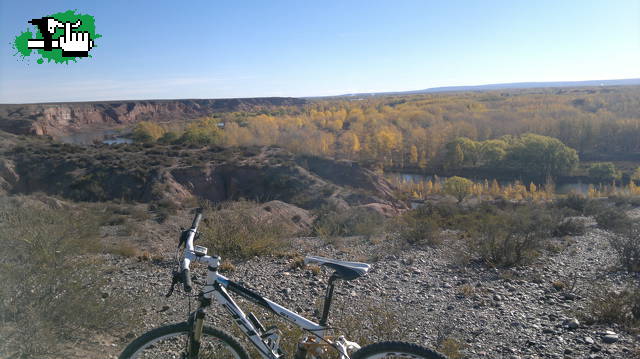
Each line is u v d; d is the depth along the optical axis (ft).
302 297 22.90
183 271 7.17
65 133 554.46
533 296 24.61
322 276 27.43
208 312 18.66
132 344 7.66
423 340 17.37
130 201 114.62
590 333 18.58
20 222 18.15
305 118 611.06
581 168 321.11
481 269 30.91
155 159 162.09
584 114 521.24
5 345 11.04
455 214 61.05
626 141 375.66
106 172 143.43
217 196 157.17
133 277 25.22
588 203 78.43
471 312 21.63
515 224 48.06
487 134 470.39
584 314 20.81
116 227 57.41
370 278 27.89
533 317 20.94
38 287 13.21
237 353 7.88
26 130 473.67
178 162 162.71
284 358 8.13
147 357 11.69
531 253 34.04
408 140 423.64
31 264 14.16
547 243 41.16
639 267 30.96
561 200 84.33
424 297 24.13
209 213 48.52
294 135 377.30
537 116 519.60
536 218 53.67
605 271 30.99
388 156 392.27
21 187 141.69
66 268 15.21
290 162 170.30
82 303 13.83
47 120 538.47
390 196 173.47
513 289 26.02
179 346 12.34
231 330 16.38
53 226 19.15
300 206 133.39
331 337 7.79
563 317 20.75
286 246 37.83
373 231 47.80
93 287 15.47
